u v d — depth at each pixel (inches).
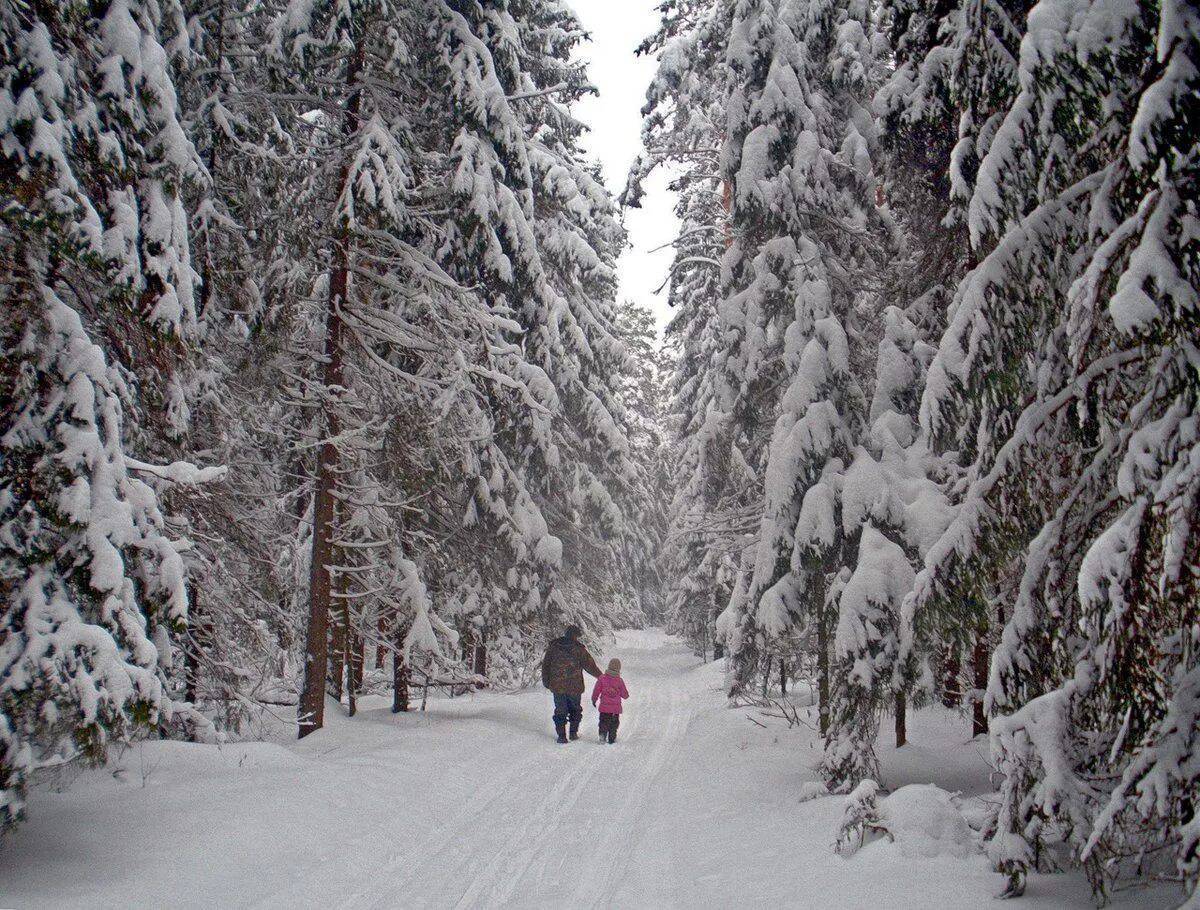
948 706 518.3
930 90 322.7
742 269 471.2
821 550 357.4
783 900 208.5
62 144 219.9
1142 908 174.7
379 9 412.2
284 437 467.2
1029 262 225.1
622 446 716.0
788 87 415.8
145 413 289.7
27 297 220.8
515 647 840.3
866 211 439.8
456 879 248.4
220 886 217.3
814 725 534.9
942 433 259.3
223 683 380.8
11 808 190.5
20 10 219.3
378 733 458.3
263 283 433.1
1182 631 167.3
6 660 195.8
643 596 1911.9
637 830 310.7
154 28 271.6
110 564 213.0
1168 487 161.2
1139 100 195.0
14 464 211.0
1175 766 156.3
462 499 558.3
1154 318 166.2
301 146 459.8
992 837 222.8
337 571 459.5
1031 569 214.2
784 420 382.9
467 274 529.7
